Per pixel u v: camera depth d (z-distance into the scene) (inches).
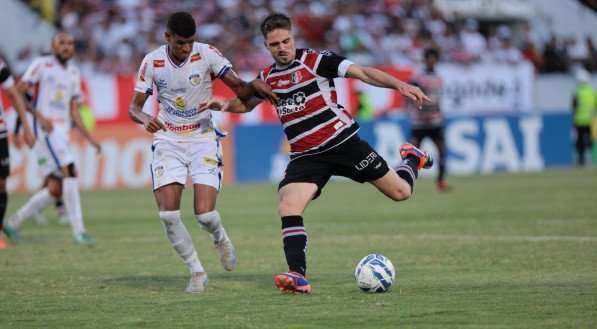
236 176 3346.5
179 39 1067.9
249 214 2199.8
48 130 1701.5
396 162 3491.6
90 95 3304.6
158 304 994.1
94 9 4121.6
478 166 3639.3
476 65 3959.2
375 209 2266.2
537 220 1877.5
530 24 4950.8
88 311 957.8
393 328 817.5
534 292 994.1
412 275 1184.8
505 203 2297.0
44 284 1176.2
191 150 1119.6
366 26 4325.8
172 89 1104.2
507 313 872.3
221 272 1280.8
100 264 1397.6
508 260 1309.1
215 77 1131.3
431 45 4352.9
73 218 1726.1
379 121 3474.4
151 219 2156.7
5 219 2237.9
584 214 1969.7
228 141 3341.5
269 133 3405.5
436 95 2716.5
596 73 4338.1
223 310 940.6
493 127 3661.4
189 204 2573.8
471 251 1425.9
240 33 4133.9
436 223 1889.8
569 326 804.6
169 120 1121.4
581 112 3752.5
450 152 3604.8
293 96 1067.3
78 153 3137.3
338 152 1077.1
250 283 1155.3
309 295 1026.1
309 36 4244.6
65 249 1610.5
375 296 1004.6
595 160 3988.7
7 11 3924.7
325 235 1726.1
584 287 1023.0
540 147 3725.4
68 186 1723.7
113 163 3191.4
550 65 4468.5
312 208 2333.9
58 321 900.6
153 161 1117.7
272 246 1590.8
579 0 4968.0
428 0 4650.6
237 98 1112.8
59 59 1764.3
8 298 1055.6
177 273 1284.4
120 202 2655.0
